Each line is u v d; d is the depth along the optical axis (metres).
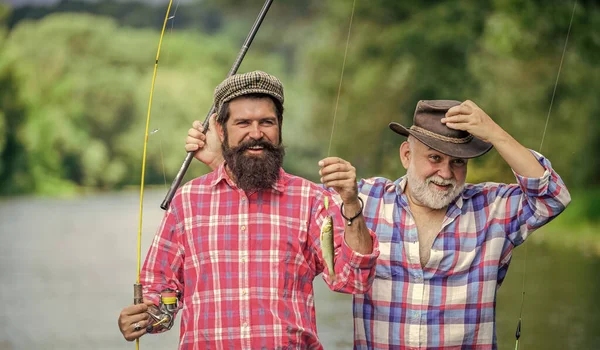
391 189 5.49
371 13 34.00
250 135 4.80
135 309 4.97
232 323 4.80
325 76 43.12
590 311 12.95
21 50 83.56
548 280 16.27
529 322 12.22
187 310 4.94
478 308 5.33
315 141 57.31
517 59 28.19
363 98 33.56
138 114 80.69
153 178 79.50
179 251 5.10
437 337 5.30
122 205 53.50
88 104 80.25
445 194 5.25
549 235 23.75
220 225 4.92
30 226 38.03
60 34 84.75
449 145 5.20
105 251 27.03
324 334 12.22
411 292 5.32
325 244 4.69
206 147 5.61
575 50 26.97
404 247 5.34
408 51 31.75
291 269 4.86
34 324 14.37
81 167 77.25
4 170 71.19
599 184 26.56
